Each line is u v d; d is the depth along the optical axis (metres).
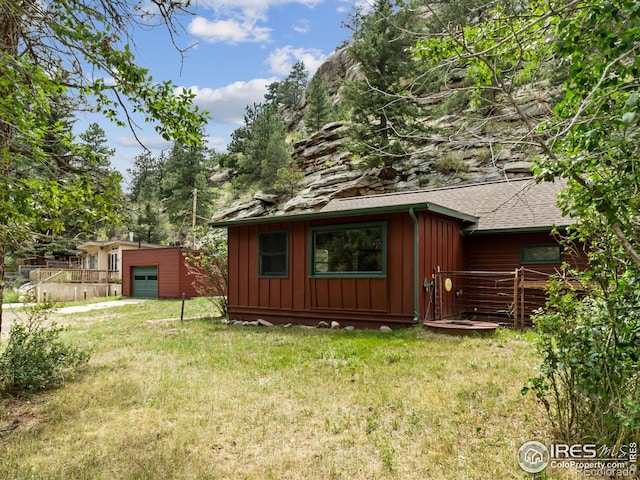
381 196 15.06
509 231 10.03
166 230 38.31
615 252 2.89
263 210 30.14
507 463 2.94
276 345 7.21
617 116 2.16
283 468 3.05
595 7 2.14
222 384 4.98
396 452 3.20
